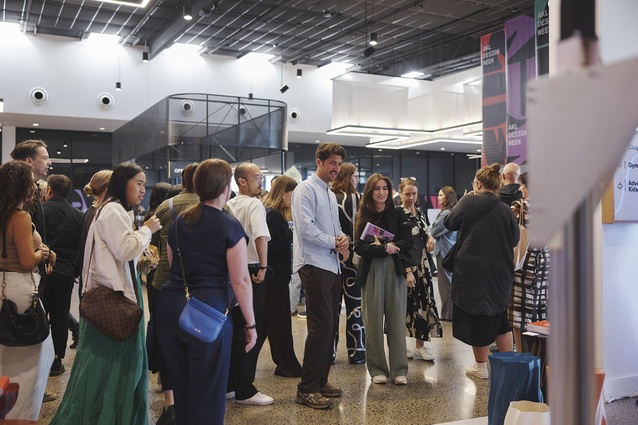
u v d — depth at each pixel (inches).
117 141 569.6
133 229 114.7
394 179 792.9
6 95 533.6
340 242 146.6
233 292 105.7
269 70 632.4
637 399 152.2
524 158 421.4
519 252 170.7
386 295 167.0
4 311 111.0
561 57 30.6
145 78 582.6
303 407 146.3
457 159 831.1
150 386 168.7
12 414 111.7
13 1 463.8
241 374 146.3
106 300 107.1
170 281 104.9
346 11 486.0
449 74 653.9
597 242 142.4
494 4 471.8
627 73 27.1
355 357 191.0
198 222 103.0
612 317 152.5
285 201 182.9
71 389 108.3
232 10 480.1
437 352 207.6
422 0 459.8
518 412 99.9
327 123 657.6
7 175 113.7
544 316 174.4
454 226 168.9
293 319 276.7
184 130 386.6
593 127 27.6
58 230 173.0
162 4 476.4
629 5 148.9
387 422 135.0
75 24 521.3
